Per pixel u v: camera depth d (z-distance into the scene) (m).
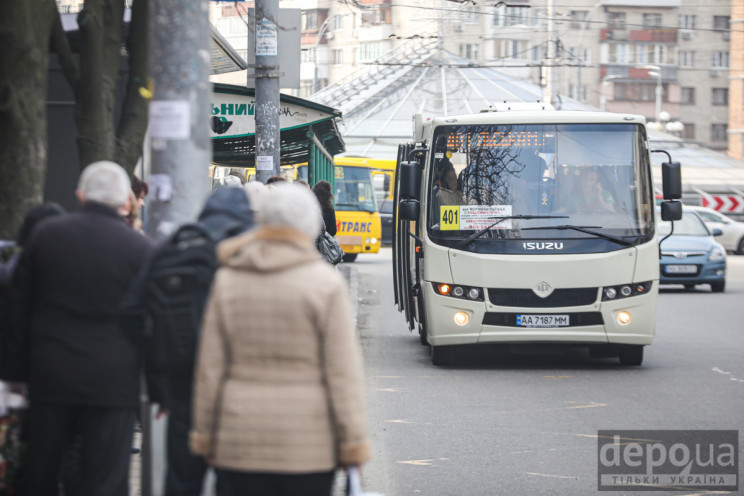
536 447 17.91
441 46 147.00
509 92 140.25
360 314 41.97
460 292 27.11
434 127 27.81
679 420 20.17
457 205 27.42
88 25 15.39
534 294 26.81
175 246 10.45
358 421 8.91
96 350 11.11
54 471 11.34
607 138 27.62
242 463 8.88
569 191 27.33
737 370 26.86
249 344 9.01
